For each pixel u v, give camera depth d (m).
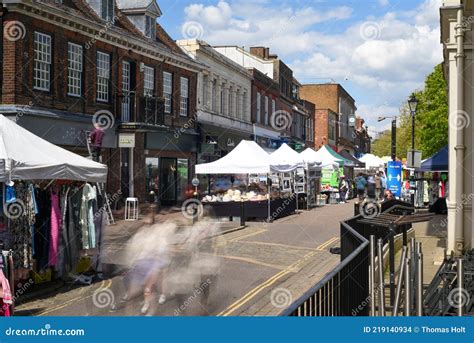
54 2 20.22
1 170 8.88
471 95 11.51
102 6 23.97
